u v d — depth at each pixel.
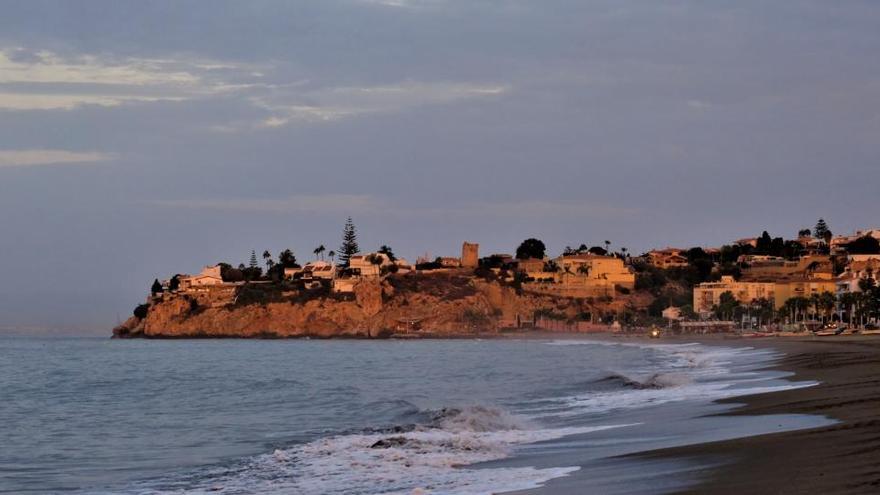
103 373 115.56
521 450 33.31
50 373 117.19
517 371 104.69
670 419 39.44
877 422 30.73
